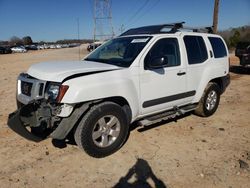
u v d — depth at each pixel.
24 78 4.51
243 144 4.93
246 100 8.14
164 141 5.02
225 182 3.74
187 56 5.59
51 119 4.01
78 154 4.48
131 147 4.75
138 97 4.70
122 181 3.76
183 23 5.84
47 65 4.58
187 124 5.91
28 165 4.13
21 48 53.50
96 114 4.12
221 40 6.75
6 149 4.63
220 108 7.23
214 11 16.84
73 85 3.93
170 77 5.18
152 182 3.74
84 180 3.77
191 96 5.79
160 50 5.08
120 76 4.41
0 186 3.61
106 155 4.40
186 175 3.90
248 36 37.47
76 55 35.25
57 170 4.01
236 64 17.72
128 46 5.14
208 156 4.45
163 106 5.22
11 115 4.21
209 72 6.07
